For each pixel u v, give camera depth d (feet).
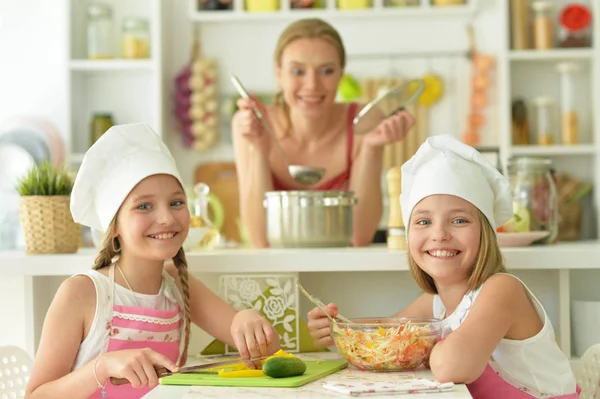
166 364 4.50
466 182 4.85
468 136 12.21
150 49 12.12
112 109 12.48
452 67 12.50
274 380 4.09
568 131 11.61
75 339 5.14
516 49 11.74
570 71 11.57
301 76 7.55
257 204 7.58
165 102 12.55
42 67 12.62
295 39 7.52
